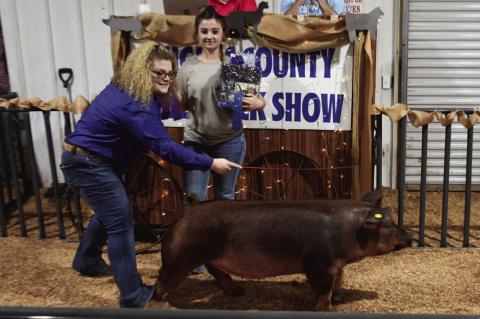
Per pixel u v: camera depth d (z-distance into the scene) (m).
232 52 4.21
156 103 3.13
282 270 3.13
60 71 5.74
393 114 4.14
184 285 3.75
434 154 6.01
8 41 5.76
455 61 5.81
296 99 4.29
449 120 4.11
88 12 5.66
